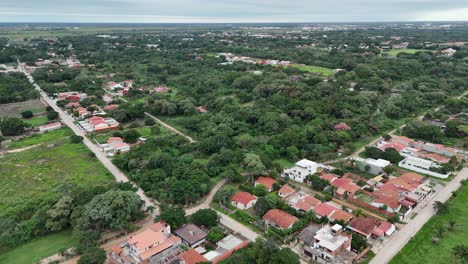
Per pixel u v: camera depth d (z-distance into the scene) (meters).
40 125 167.62
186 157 121.19
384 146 134.75
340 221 84.44
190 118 167.00
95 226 82.56
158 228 80.19
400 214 90.12
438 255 75.00
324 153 127.94
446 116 165.38
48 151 135.00
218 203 97.50
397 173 115.81
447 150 129.50
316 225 85.75
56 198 94.56
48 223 83.50
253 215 91.31
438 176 113.19
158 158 115.25
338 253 73.12
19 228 82.88
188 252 72.12
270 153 126.94
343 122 151.50
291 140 132.00
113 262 73.69
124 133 145.00
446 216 90.19
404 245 78.50
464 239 80.50
